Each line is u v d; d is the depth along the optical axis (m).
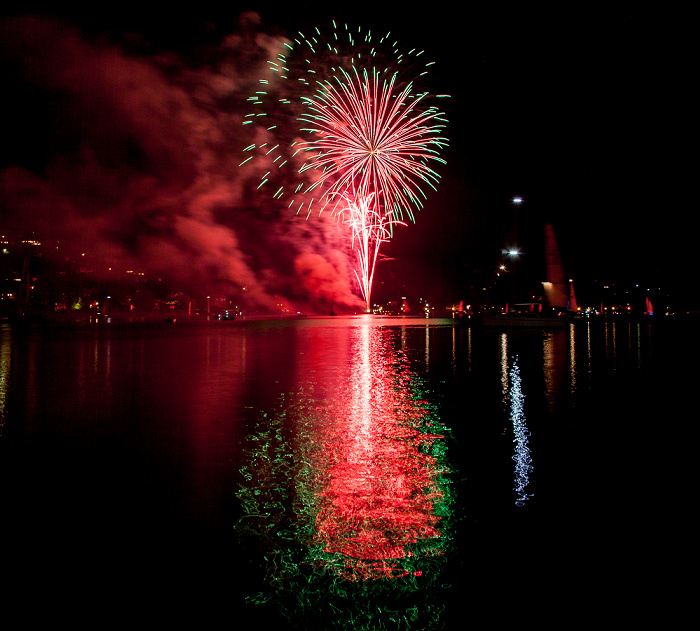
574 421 8.37
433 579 3.59
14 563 3.83
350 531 4.32
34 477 5.71
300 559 3.87
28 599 3.38
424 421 8.39
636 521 4.48
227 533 4.30
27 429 7.91
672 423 8.17
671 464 6.04
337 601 3.35
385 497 5.05
